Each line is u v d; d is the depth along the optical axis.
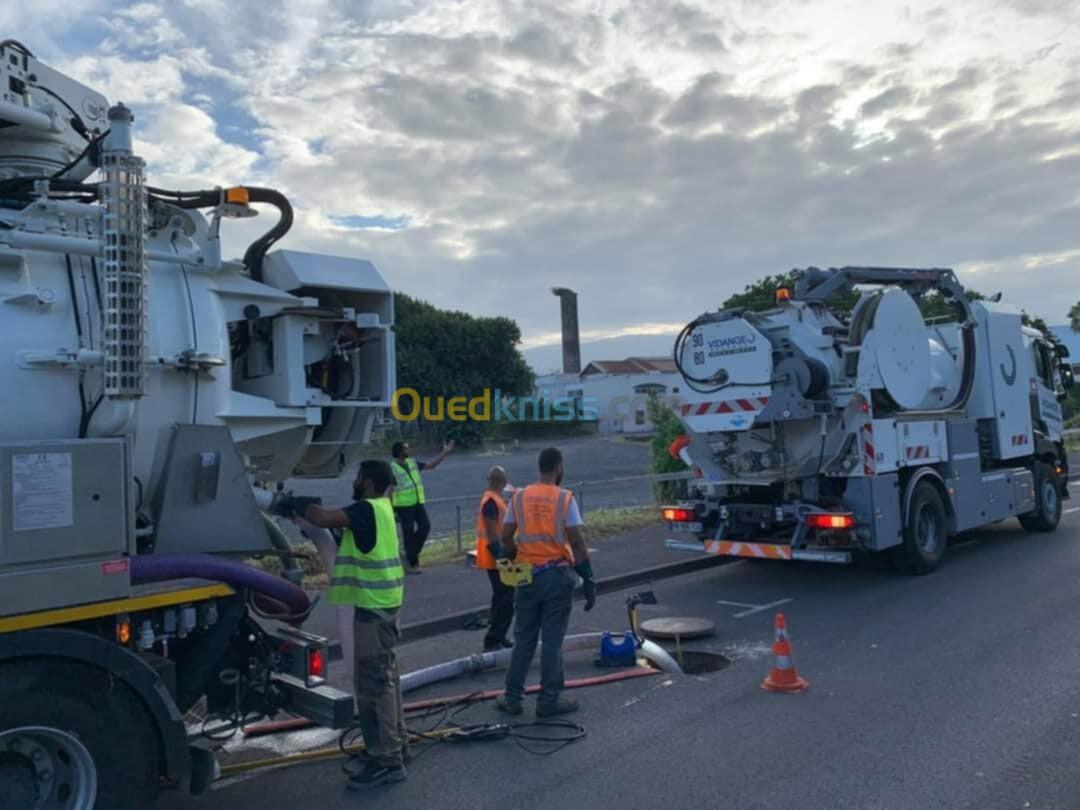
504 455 36.19
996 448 12.30
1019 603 8.77
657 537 13.28
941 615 8.45
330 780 5.06
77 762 3.74
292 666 4.60
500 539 6.89
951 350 12.16
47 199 4.13
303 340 4.96
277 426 4.84
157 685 3.89
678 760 5.19
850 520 9.60
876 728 5.57
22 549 3.58
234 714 4.77
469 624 8.69
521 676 6.03
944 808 4.45
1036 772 4.83
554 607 6.00
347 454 5.50
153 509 4.30
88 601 3.75
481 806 4.67
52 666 3.65
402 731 5.16
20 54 4.96
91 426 4.04
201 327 4.49
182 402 4.42
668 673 6.90
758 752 5.26
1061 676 6.43
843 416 9.95
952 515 11.13
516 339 45.59
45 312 4.01
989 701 5.96
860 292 10.81
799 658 7.28
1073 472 21.64
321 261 5.08
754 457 10.45
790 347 10.05
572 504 6.08
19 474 3.59
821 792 4.68
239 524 4.46
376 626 5.02
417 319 43.00
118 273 3.86
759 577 10.90
